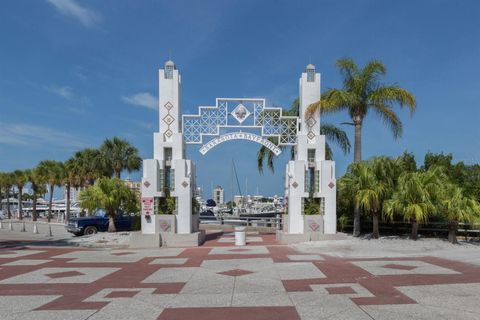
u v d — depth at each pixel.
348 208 22.27
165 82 19.88
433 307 7.51
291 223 19.61
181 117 20.23
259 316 7.18
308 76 20.42
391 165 19.61
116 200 26.56
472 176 21.56
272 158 28.77
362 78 20.56
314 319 6.94
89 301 8.36
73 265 13.16
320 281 9.97
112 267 12.68
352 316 7.04
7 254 16.25
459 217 17.27
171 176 19.52
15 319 7.19
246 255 15.11
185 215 19.19
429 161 22.77
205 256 15.08
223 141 20.19
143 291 9.22
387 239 19.00
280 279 10.34
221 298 8.48
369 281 9.80
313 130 20.22
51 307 7.93
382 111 20.38
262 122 20.28
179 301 8.28
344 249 16.16
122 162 49.25
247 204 76.31
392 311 7.28
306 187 19.88
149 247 18.48
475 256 13.84
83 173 49.09
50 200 57.50
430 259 13.16
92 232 27.67
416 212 17.47
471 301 7.88
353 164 19.92
